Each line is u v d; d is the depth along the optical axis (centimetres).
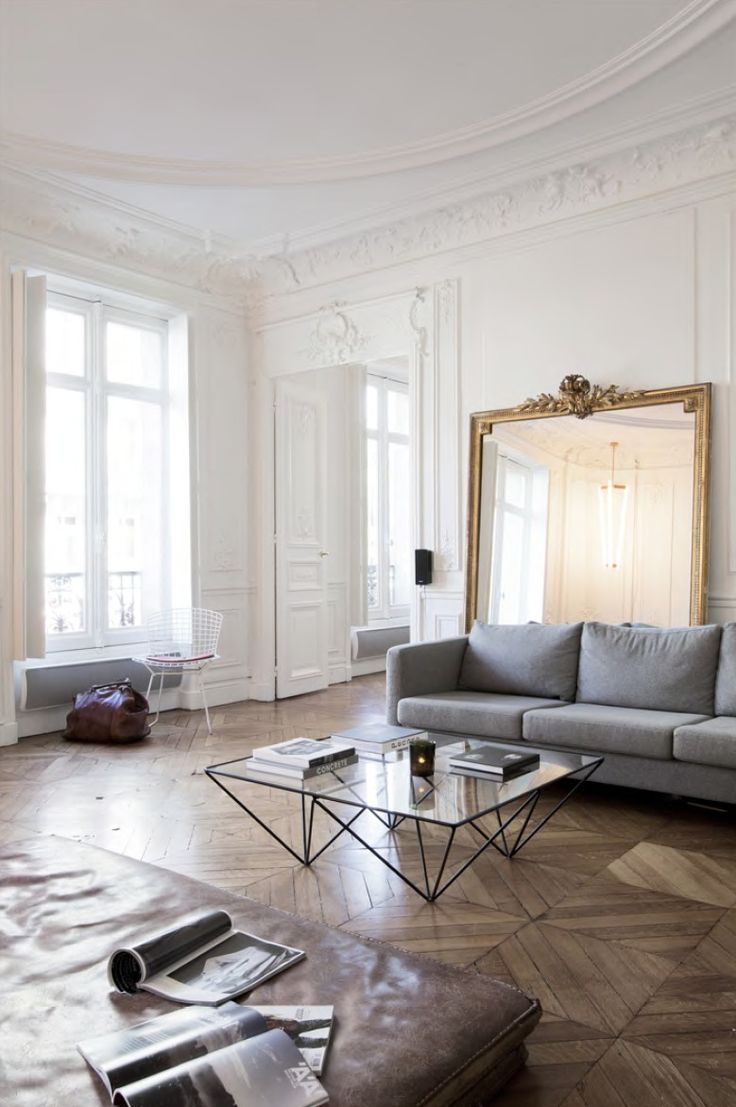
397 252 581
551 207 510
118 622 616
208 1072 125
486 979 168
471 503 540
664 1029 200
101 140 465
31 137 458
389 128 459
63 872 210
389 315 588
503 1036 153
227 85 412
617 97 421
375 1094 130
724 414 450
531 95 426
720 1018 204
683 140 454
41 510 525
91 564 597
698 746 344
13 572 518
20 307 516
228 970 163
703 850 323
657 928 255
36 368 525
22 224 526
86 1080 130
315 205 547
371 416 855
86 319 600
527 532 514
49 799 400
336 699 672
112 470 614
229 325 661
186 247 605
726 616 449
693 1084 179
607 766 375
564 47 385
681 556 456
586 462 494
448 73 405
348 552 795
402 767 305
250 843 335
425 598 567
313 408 711
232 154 484
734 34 368
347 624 789
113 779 435
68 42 375
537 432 514
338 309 615
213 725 570
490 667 464
